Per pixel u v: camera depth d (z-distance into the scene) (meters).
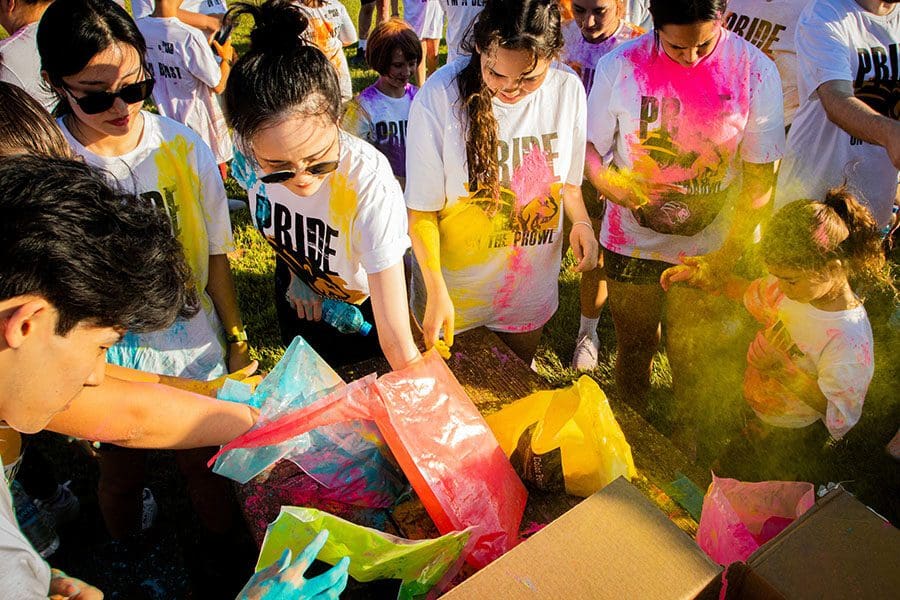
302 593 0.91
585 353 3.19
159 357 1.85
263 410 1.33
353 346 2.20
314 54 1.42
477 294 2.23
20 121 1.35
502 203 2.02
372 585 1.28
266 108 1.38
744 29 3.23
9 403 0.85
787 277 1.89
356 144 1.69
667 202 2.34
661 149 2.26
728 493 1.33
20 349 0.79
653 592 0.89
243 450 1.30
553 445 1.35
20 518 1.84
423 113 1.91
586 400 1.38
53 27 1.51
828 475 2.48
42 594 0.78
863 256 1.89
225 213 1.95
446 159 1.94
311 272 1.95
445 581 1.17
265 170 1.53
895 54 2.47
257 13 1.43
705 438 2.70
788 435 2.44
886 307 2.85
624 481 1.05
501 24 1.67
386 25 3.41
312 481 1.48
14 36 2.77
